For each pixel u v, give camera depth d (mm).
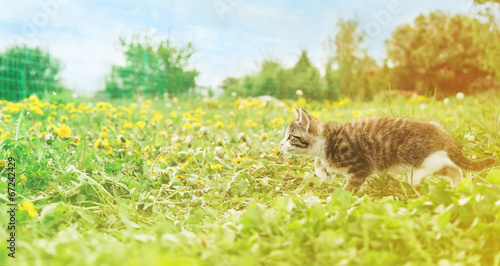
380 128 832
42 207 675
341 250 532
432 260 528
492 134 993
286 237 566
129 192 763
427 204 600
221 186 812
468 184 607
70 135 1060
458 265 510
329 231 541
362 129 843
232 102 2314
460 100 1653
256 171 885
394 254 526
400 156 806
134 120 1367
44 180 744
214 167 843
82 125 1272
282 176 876
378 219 557
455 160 787
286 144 890
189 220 669
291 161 949
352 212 580
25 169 748
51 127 1011
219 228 619
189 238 573
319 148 863
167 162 923
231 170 875
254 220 583
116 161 851
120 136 934
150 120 1320
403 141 805
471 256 532
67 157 823
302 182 854
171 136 1194
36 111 1183
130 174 833
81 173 728
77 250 532
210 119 1536
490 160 781
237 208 756
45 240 561
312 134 867
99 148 960
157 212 702
